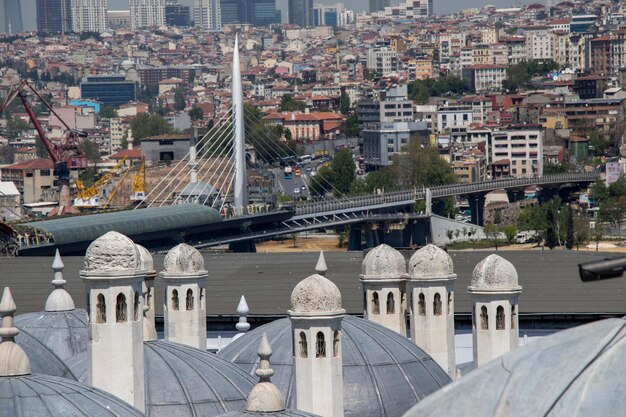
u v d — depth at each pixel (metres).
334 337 103.56
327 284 103.62
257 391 88.00
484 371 55.69
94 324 100.88
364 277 124.69
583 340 55.28
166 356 106.06
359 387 110.31
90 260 101.06
